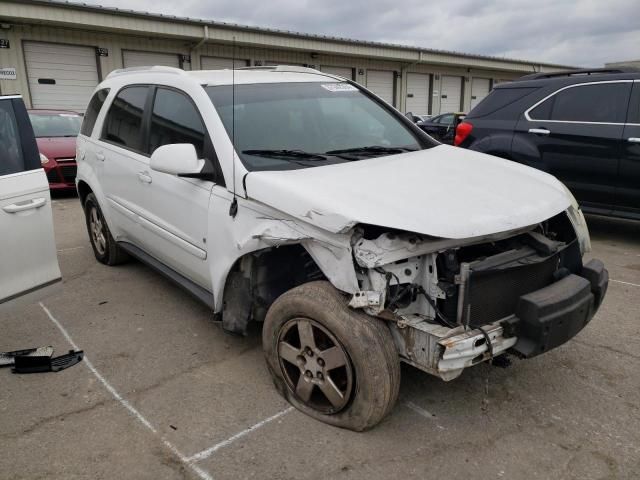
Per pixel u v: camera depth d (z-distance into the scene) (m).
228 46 20.12
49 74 16.27
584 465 2.47
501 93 6.70
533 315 2.52
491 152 6.60
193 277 3.72
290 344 2.89
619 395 3.05
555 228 3.19
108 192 4.72
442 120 16.98
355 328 2.50
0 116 3.22
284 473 2.43
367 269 2.52
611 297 4.50
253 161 3.12
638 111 5.57
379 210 2.49
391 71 27.05
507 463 2.49
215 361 3.48
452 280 2.55
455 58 28.89
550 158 6.16
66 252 5.95
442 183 2.93
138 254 4.59
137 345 3.71
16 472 2.46
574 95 6.04
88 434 2.73
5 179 3.14
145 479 2.41
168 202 3.71
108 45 17.27
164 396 3.08
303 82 4.02
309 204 2.58
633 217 5.76
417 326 2.48
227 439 2.68
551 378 3.24
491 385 3.16
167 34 17.62
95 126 5.03
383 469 2.45
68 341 3.79
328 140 3.56
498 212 2.67
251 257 3.07
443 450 2.58
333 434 2.70
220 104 3.45
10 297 3.19
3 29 15.16
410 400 3.01
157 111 4.01
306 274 3.11
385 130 3.92
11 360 3.44
